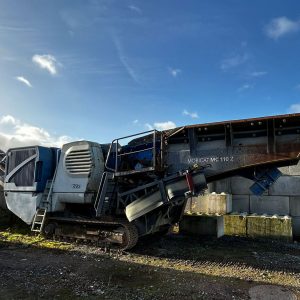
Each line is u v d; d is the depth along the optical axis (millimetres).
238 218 10367
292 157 6633
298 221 10719
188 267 6719
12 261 6762
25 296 4891
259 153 6941
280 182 11062
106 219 8273
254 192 7273
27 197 9344
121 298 4922
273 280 5992
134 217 7652
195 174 7301
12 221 10891
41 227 8891
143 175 8078
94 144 8672
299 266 6988
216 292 5270
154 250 8047
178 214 9055
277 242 9445
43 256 7238
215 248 8484
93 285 5445
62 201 8789
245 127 7133
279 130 6824
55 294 5008
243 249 8445
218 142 7367
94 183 8469
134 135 8078
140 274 6125
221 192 11672
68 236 8617
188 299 4953
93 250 7859
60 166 8969
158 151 7938
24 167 9508
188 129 7570
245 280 5930
